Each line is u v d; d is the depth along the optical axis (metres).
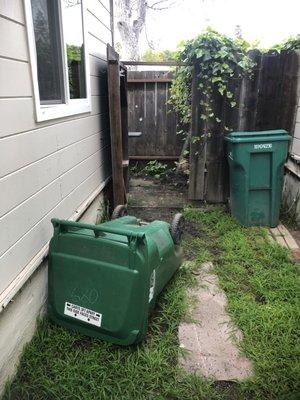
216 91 4.05
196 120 4.18
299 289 2.51
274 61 3.92
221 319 2.24
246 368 1.84
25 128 1.90
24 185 1.89
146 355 1.89
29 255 1.97
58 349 1.96
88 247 1.92
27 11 1.87
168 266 2.37
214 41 3.76
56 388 1.70
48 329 2.07
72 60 2.89
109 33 4.42
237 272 2.79
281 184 3.67
